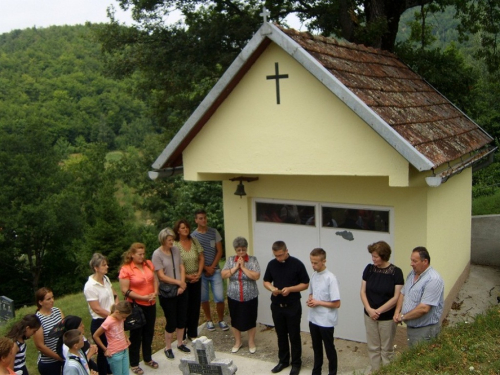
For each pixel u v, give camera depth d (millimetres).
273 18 15539
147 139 45562
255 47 6734
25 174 33750
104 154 50656
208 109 7355
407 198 7168
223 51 15812
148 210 43188
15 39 98000
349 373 6855
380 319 6344
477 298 9242
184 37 15789
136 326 6738
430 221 7227
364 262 7660
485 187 18672
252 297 7473
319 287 6496
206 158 7750
